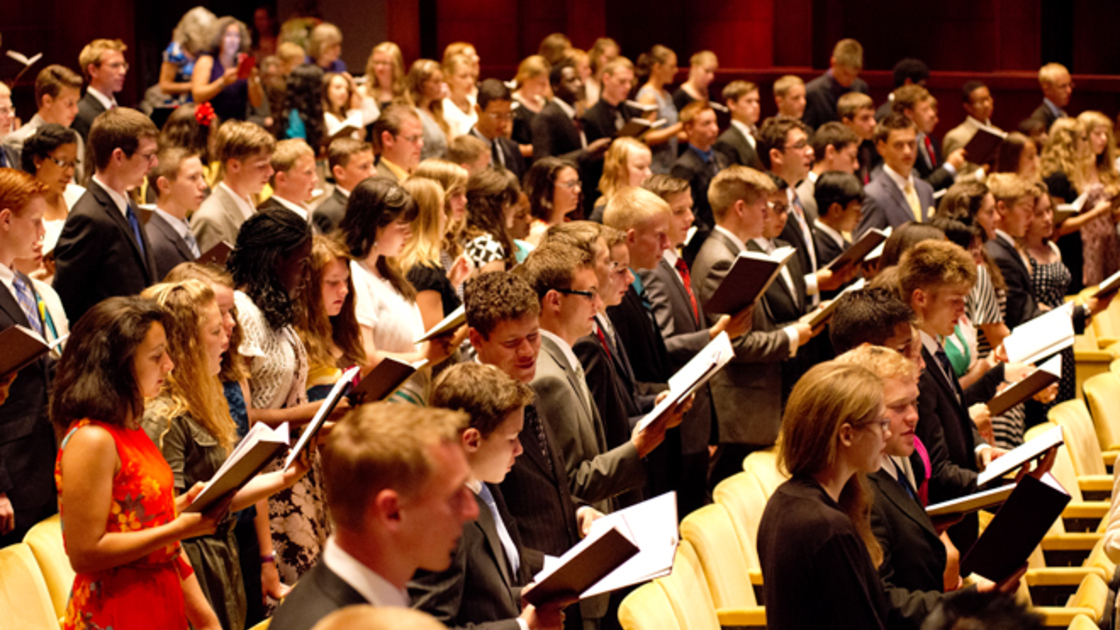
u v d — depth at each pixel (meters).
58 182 6.54
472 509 2.32
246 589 4.49
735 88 11.73
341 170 7.38
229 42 11.32
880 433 3.53
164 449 3.91
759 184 6.55
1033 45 16.69
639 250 5.68
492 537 3.36
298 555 4.71
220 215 6.92
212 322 4.02
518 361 3.97
